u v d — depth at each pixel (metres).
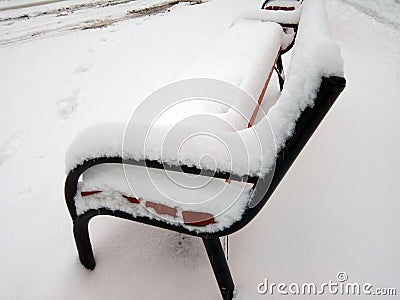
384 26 5.91
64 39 5.21
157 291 1.58
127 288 1.60
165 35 5.12
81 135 1.29
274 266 1.66
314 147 2.50
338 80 0.94
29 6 7.32
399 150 2.49
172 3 7.24
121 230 1.89
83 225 1.51
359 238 1.79
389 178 2.21
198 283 1.60
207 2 7.21
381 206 1.99
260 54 2.39
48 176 2.49
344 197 2.05
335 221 1.90
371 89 3.41
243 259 1.70
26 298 1.61
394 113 2.99
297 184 2.16
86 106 3.39
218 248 1.37
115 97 3.49
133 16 6.35
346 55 4.22
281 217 1.93
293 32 3.38
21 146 2.87
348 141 2.57
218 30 5.32
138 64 4.18
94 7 7.11
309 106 1.01
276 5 4.00
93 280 1.65
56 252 1.83
